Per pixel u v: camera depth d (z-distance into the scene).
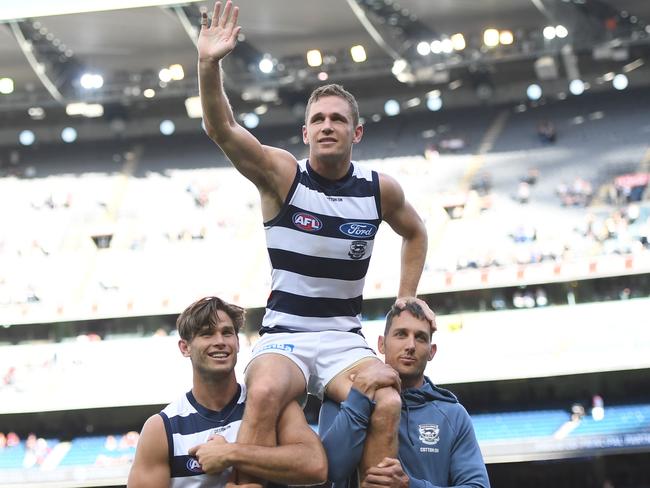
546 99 33.16
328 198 4.56
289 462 4.18
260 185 4.52
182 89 32.59
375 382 4.34
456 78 33.56
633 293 25.97
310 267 4.56
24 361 27.16
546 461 25.88
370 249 4.69
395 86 34.06
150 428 4.39
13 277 29.02
